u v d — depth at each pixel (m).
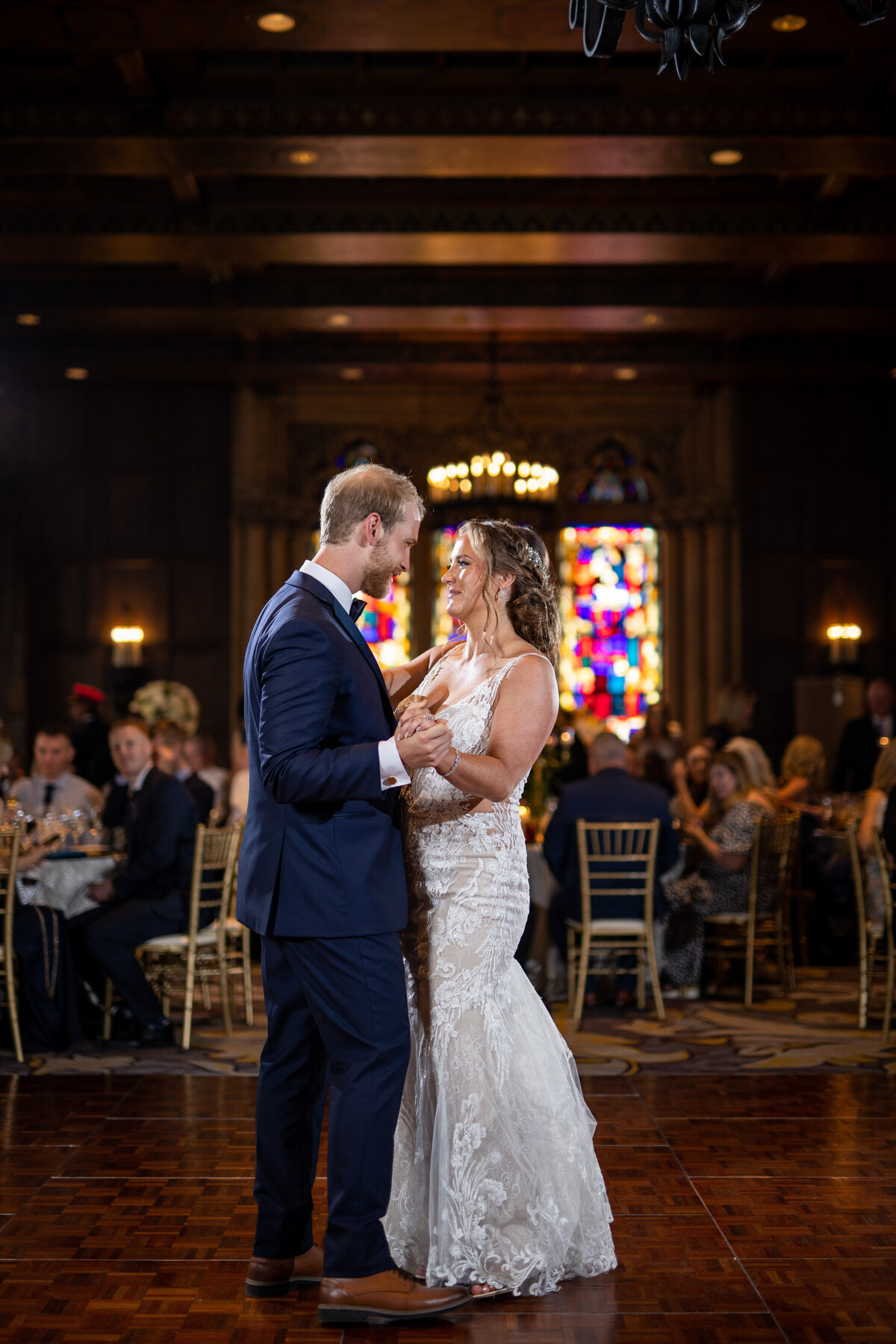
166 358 13.05
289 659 2.47
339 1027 2.51
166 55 8.11
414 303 11.67
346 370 13.02
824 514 13.66
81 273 11.57
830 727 12.97
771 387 13.70
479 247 10.40
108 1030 5.46
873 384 13.70
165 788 5.58
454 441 13.74
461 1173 2.67
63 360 13.01
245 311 11.72
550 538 11.27
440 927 2.78
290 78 8.41
